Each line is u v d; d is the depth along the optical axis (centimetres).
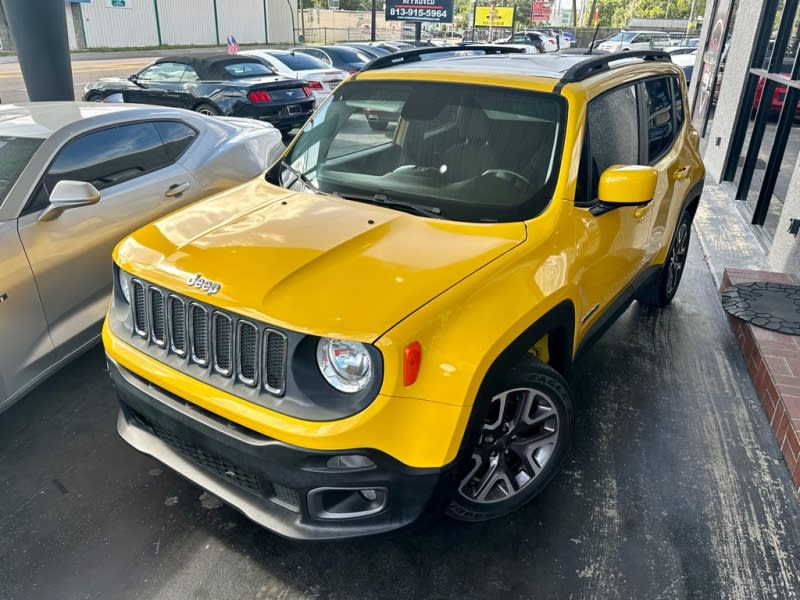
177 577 253
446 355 214
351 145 322
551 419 273
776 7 761
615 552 266
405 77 329
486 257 243
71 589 247
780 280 485
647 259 392
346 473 213
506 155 288
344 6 6397
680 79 438
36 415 353
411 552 265
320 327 205
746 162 748
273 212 277
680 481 307
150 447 265
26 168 357
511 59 361
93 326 381
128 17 3412
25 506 287
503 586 250
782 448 328
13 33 771
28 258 337
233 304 217
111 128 418
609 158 314
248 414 216
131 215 409
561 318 267
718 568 259
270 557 262
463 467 229
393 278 224
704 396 377
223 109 980
